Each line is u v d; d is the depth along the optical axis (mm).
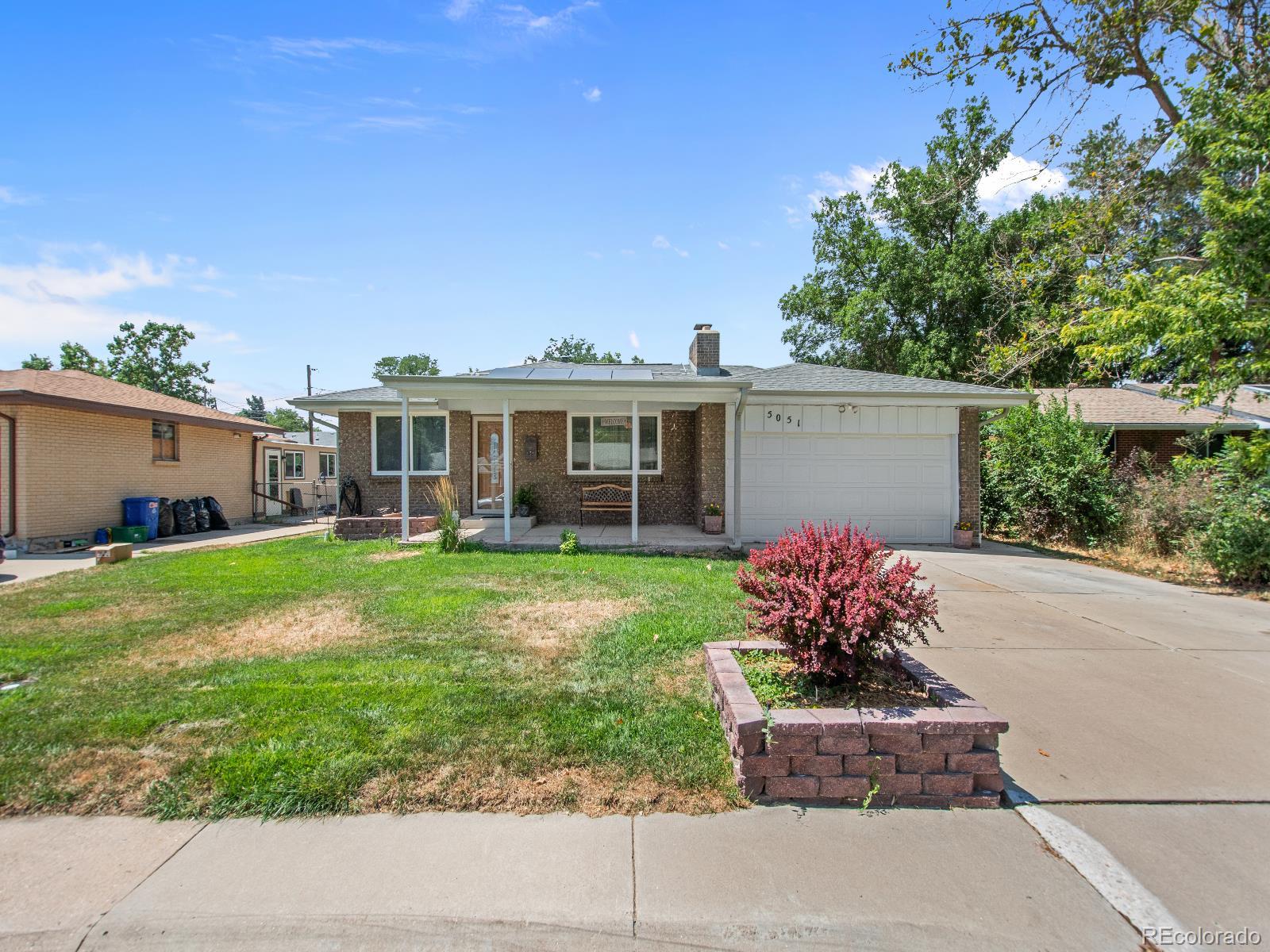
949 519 12625
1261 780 3404
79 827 2910
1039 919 2398
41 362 40906
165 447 15625
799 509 12492
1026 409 13859
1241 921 2389
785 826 2965
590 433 14172
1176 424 15688
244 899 2480
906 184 24766
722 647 4406
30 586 7938
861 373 14141
